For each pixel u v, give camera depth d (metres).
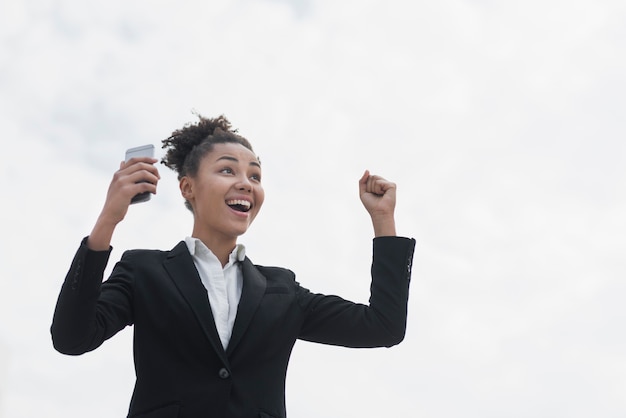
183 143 4.66
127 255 4.32
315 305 4.44
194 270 4.20
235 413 3.93
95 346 3.98
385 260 4.42
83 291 3.87
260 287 4.28
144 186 4.00
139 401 4.02
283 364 4.22
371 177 4.65
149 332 4.09
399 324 4.32
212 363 3.99
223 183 4.39
